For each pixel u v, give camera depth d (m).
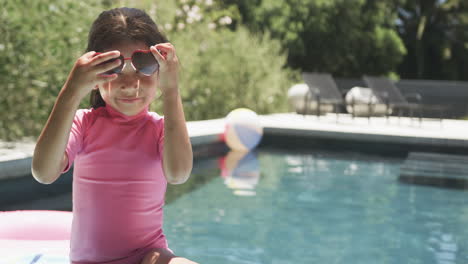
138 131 1.42
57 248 1.92
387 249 3.10
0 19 5.34
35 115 5.62
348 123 9.48
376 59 19.86
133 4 8.01
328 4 17.00
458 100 13.71
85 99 5.30
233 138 6.86
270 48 12.34
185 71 9.06
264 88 10.99
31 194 3.91
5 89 5.42
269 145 8.02
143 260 1.38
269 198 4.33
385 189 4.77
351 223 3.65
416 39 26.59
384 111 11.95
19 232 2.18
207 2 11.62
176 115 1.34
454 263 2.88
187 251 2.95
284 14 16.34
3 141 5.14
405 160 6.61
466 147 6.90
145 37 1.35
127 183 1.39
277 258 2.88
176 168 1.34
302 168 5.84
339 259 2.90
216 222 3.57
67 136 1.27
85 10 6.32
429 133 7.54
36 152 1.25
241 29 11.73
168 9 9.46
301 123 8.87
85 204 1.41
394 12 21.77
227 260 2.82
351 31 18.06
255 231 3.39
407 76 27.52
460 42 26.77
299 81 14.05
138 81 1.31
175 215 3.73
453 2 26.28
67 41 5.67
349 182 5.08
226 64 10.42
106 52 1.30
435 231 3.50
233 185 4.82
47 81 5.63
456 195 4.57
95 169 1.40
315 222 3.66
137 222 1.40
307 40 17.53
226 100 10.33
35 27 5.52
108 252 1.40
